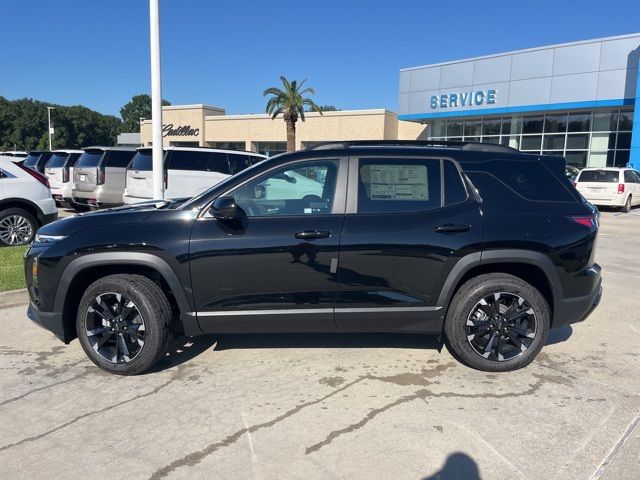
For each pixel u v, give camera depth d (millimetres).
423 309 4270
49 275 4188
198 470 3025
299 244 4117
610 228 14359
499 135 30125
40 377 4301
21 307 6227
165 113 52125
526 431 3453
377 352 4812
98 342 4289
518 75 27641
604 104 24984
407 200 4301
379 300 4227
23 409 3744
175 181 11180
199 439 3348
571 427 3506
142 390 4047
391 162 4348
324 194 4309
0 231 9281
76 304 4465
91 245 4121
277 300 4203
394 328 4344
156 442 3314
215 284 4152
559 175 4516
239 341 5090
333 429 3471
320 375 4320
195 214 4207
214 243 4113
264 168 4316
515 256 4223
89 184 14086
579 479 2953
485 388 4094
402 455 3176
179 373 4363
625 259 9664
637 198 20156
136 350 4285
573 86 25844
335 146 4488
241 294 4180
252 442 3314
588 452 3215
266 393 3992
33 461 3109
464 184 4352
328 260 4145
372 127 42062
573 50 25656
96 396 3951
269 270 4145
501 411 3721
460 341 4312
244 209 4258
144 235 4129
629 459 3139
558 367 4516
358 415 3658
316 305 4219
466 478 2959
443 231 4188
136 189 11414
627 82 24250
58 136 94562
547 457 3160
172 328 4359
